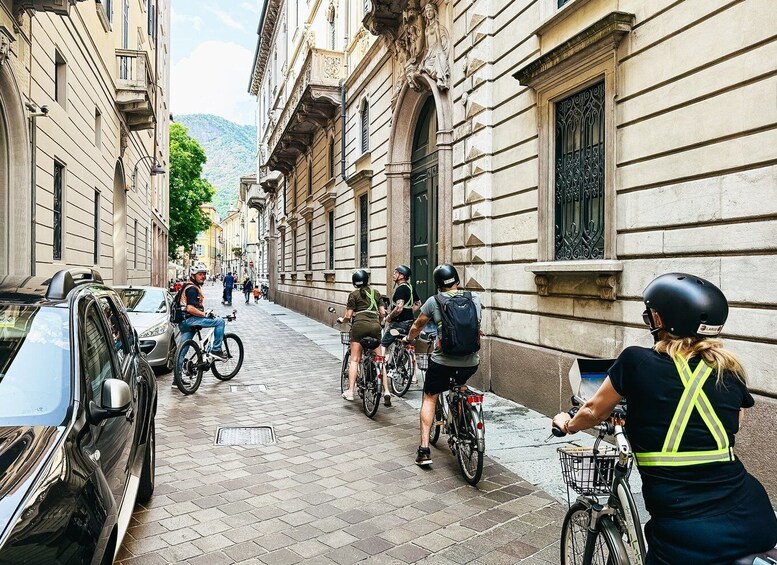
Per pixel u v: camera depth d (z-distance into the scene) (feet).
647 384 7.12
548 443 20.40
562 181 23.94
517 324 26.53
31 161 32.40
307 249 83.66
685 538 6.56
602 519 8.93
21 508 6.94
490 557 12.59
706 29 16.46
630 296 19.40
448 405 18.43
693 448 6.87
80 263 44.47
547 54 22.81
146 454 14.74
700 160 16.67
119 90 59.11
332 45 69.41
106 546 8.02
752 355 14.99
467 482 17.01
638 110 19.12
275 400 27.78
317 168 75.46
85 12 44.60
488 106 28.63
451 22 32.68
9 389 9.41
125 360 13.98
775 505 14.16
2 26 26.68
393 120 43.01
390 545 13.12
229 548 12.91
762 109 14.79
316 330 61.98
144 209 87.30
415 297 32.17
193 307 29.25
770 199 14.58
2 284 12.35
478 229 29.01
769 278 14.61
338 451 19.93
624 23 19.38
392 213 44.27
